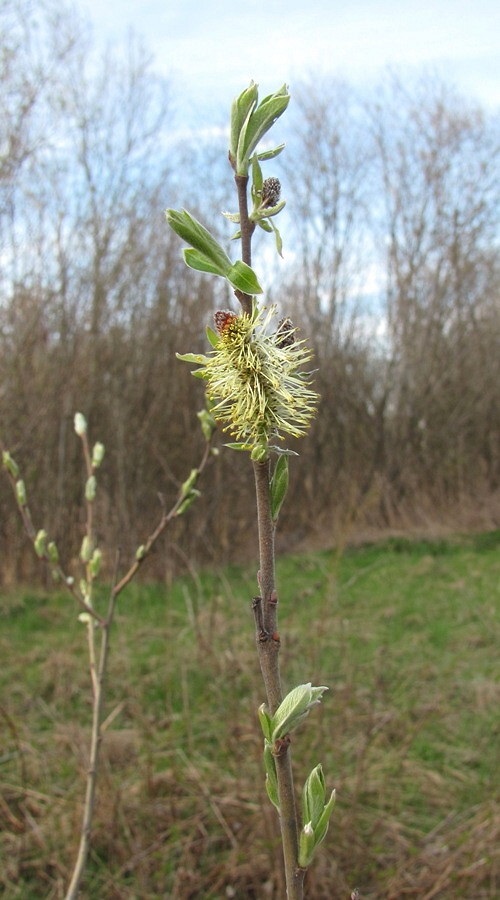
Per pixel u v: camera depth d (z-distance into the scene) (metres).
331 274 12.87
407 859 3.63
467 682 5.53
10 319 8.77
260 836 3.66
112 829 3.66
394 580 8.60
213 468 9.51
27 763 4.25
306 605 7.10
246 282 0.95
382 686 4.64
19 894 3.50
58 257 8.98
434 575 8.88
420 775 4.18
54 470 8.71
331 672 5.36
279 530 10.96
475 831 3.54
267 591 0.97
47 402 8.52
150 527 8.95
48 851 3.65
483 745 4.55
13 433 8.35
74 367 8.87
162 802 3.90
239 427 1.01
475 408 13.81
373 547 10.36
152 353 9.44
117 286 9.39
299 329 1.06
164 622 6.81
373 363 13.69
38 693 5.30
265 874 3.57
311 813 0.96
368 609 7.43
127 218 9.46
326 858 3.59
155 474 9.13
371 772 4.05
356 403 12.48
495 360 14.41
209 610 6.52
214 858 3.69
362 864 3.54
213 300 10.10
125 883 3.54
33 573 8.38
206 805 3.88
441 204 13.70
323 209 12.88
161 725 4.68
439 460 12.98
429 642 6.40
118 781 4.04
